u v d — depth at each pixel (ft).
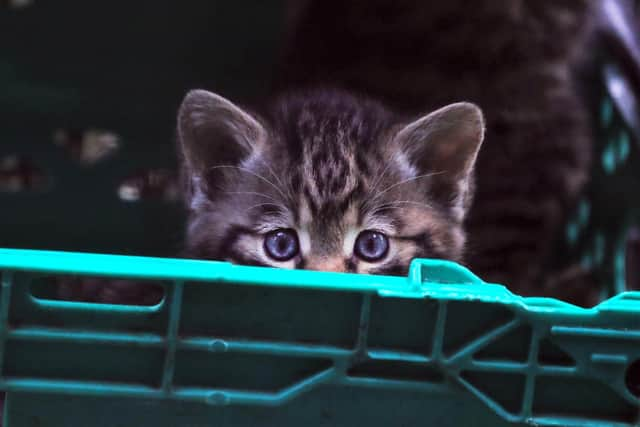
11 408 1.41
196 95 1.77
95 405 1.42
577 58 2.33
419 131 1.80
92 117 2.50
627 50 2.27
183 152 1.79
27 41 2.48
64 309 1.40
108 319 1.40
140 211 2.45
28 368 1.40
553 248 2.31
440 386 1.41
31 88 2.48
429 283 1.41
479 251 2.14
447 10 2.28
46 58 2.49
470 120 1.78
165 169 2.48
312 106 1.90
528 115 2.27
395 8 2.31
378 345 1.41
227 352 1.41
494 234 2.24
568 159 2.28
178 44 2.53
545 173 2.27
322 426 1.42
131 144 2.50
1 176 2.44
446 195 1.81
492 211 2.24
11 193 2.43
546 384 1.42
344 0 2.35
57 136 2.48
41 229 2.43
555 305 1.41
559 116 2.28
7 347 1.40
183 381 1.41
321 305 1.40
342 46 2.33
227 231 1.79
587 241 2.28
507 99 2.26
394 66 2.28
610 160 2.25
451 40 2.28
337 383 1.41
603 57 2.31
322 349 1.40
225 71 2.53
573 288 2.22
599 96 2.31
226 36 2.53
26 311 1.39
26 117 2.48
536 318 1.40
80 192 2.46
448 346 1.41
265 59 2.54
